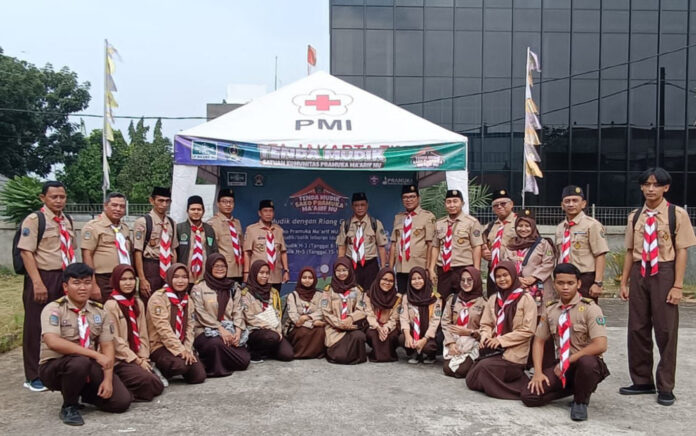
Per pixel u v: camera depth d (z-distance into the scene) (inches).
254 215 330.0
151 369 208.4
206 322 232.5
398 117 300.4
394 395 205.6
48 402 198.8
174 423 177.0
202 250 259.3
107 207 231.6
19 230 209.9
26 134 1098.1
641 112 869.8
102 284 228.2
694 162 864.9
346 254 297.3
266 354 253.9
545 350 203.2
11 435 167.9
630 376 219.9
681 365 250.2
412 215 282.5
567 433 170.4
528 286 222.8
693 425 178.1
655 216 202.5
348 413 186.2
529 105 642.8
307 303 262.8
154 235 246.1
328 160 271.7
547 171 873.5
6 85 1038.4
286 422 177.8
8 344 283.4
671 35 866.1
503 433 170.1
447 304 240.8
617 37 868.0
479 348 218.8
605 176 871.7
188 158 267.6
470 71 873.5
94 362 180.1
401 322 249.6
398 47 871.1
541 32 869.8
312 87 321.4
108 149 666.8
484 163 876.6
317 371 237.1
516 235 247.6
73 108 1170.0
